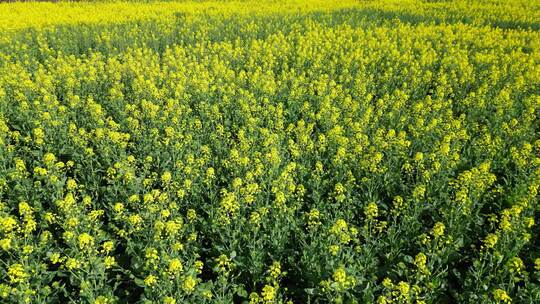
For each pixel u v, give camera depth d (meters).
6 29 18.81
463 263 5.54
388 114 9.79
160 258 5.03
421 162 7.17
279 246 5.44
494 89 11.65
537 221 6.21
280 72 14.22
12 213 6.51
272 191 6.29
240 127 9.90
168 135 8.44
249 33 18.72
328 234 5.53
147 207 5.84
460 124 9.27
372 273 4.95
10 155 7.67
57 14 22.98
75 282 4.90
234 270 5.27
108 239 5.74
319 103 10.83
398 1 27.80
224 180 7.22
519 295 4.61
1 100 10.38
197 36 17.62
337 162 7.32
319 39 16.69
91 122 9.50
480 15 21.70
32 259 5.24
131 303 4.90
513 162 7.75
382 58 15.29
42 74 12.38
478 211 6.18
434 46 17.09
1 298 4.52
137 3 28.11
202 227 6.01
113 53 16.06
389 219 6.27
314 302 4.77
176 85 12.29
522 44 16.55
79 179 7.55
